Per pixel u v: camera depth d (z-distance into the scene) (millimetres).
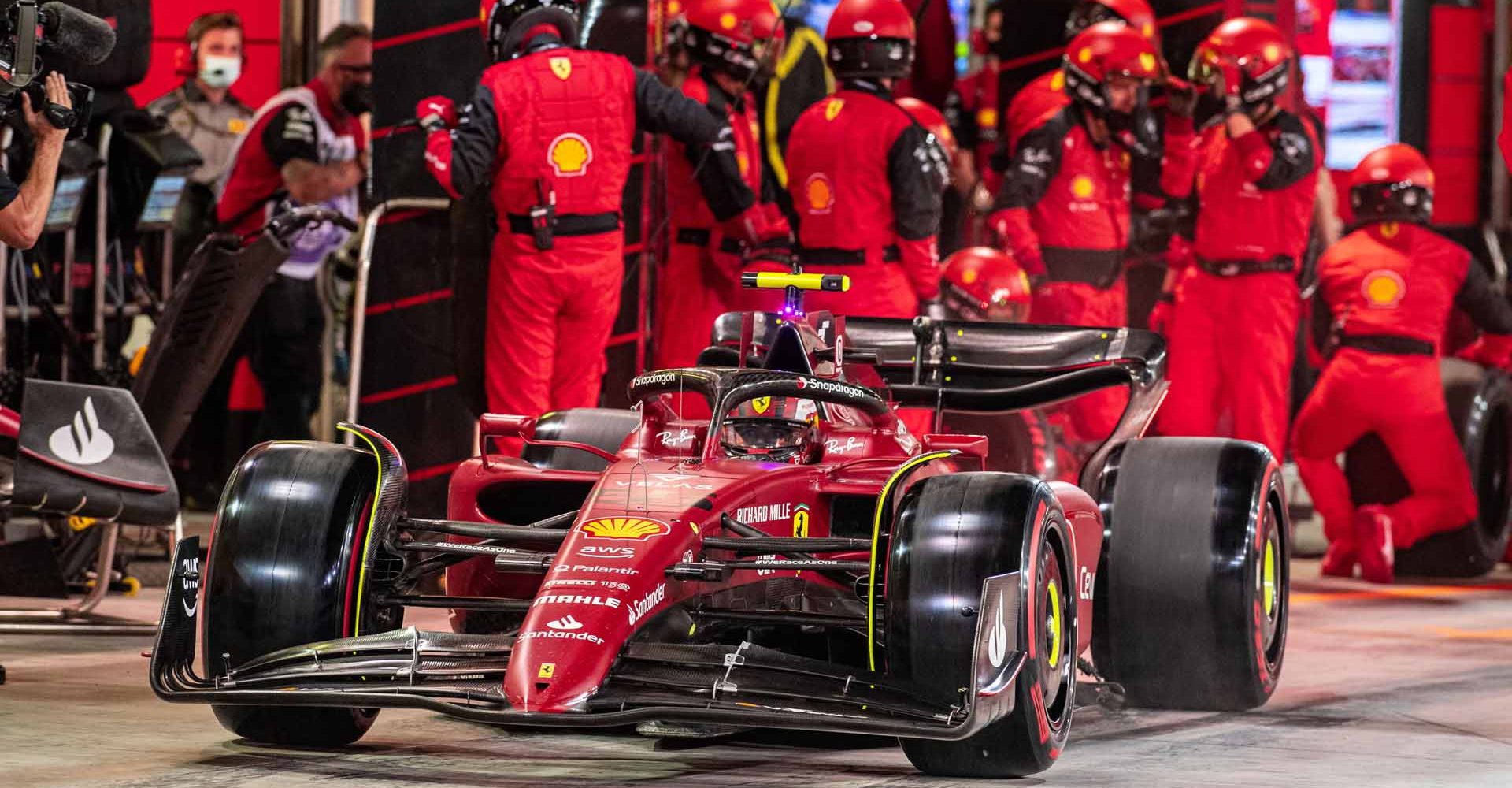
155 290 37438
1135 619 19141
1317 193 39469
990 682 13812
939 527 14414
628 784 14586
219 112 39219
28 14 18547
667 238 31984
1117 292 36406
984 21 42125
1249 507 18922
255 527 15156
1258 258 35344
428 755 15891
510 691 13273
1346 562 35094
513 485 17688
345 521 15281
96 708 17906
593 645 13539
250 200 36875
